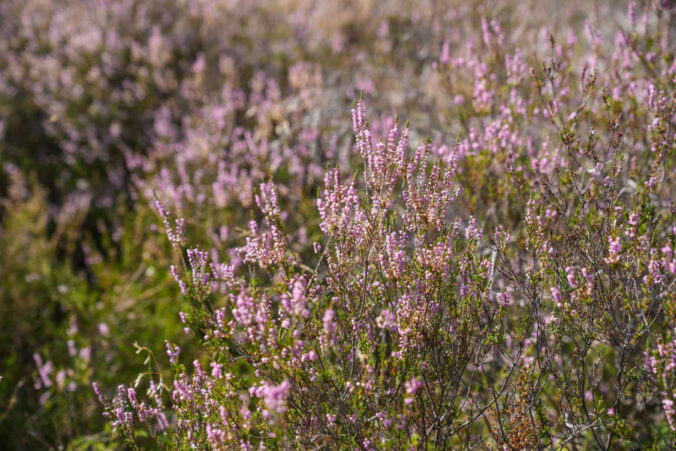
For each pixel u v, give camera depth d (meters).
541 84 2.57
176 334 3.58
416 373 1.95
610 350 2.68
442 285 2.05
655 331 2.25
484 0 4.57
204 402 1.97
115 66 6.01
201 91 5.39
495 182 2.99
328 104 4.88
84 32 6.30
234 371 2.20
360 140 2.00
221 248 3.64
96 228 5.09
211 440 1.79
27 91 5.89
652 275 1.84
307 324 1.94
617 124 2.27
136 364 3.59
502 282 2.59
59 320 4.25
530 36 4.39
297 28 6.72
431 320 2.00
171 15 6.59
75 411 3.34
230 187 3.82
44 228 4.68
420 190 2.03
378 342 2.13
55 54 6.06
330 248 2.17
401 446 1.88
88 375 3.48
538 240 2.07
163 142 5.14
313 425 1.93
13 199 5.18
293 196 3.89
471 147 3.11
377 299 2.10
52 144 5.73
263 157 3.95
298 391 1.86
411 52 5.75
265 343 1.87
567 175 2.41
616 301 2.36
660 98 2.36
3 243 4.39
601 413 2.05
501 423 2.10
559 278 2.07
